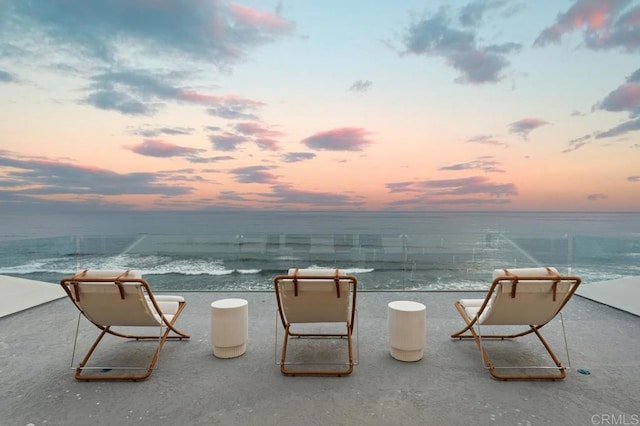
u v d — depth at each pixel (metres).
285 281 2.92
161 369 3.05
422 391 2.66
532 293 2.85
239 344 3.31
